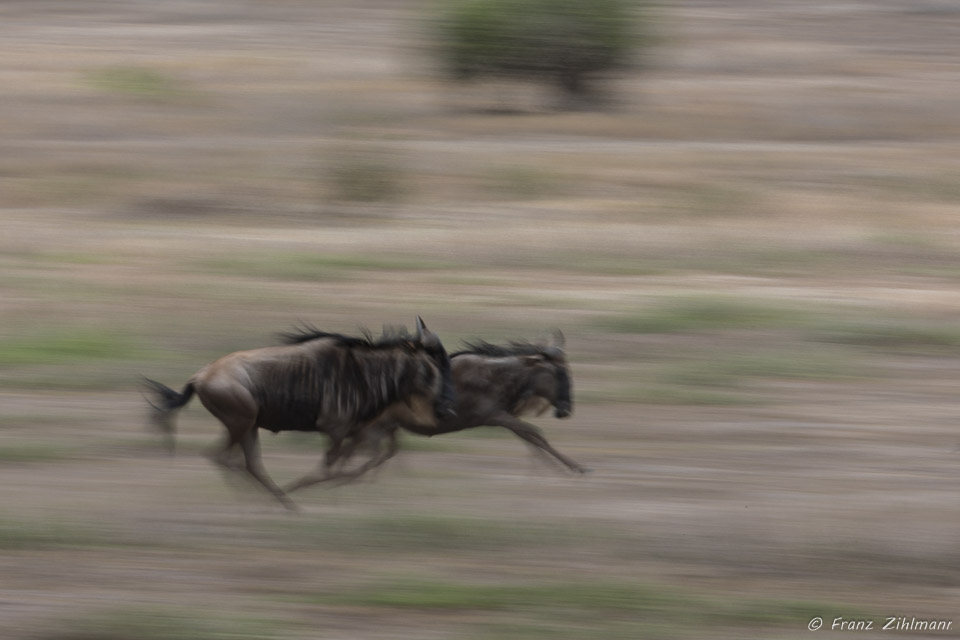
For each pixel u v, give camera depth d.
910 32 117.19
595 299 41.69
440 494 25.42
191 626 18.28
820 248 51.00
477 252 49.09
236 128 80.69
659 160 71.50
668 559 21.80
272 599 19.64
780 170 69.69
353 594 19.62
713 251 50.16
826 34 116.25
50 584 20.27
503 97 91.06
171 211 59.66
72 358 34.84
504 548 22.17
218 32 115.50
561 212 59.03
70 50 106.56
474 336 37.03
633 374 34.09
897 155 74.56
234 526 23.27
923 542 22.56
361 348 23.67
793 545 22.38
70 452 27.66
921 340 37.88
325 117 84.25
